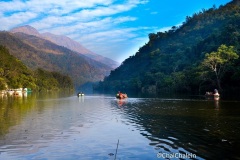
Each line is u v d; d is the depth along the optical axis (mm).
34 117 44375
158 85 186750
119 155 21750
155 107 60438
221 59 115188
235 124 35000
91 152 22672
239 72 105000
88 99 104812
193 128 32438
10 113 50250
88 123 37531
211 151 22328
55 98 113688
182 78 148375
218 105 62031
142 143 25359
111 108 61281
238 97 89812
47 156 21625
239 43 150875
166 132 30234
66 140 26891
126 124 36312
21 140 26844
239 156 20953
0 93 158500
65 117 44438
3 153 22391
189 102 73250
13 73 187500
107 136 28625
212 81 123250
